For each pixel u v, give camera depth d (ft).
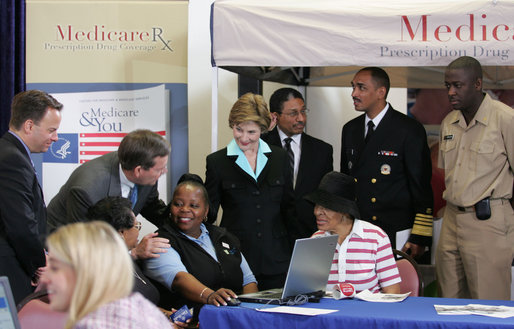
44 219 11.66
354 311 8.92
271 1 13.39
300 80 18.94
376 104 14.66
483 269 13.42
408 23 13.01
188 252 11.10
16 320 6.87
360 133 14.98
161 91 15.72
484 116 13.44
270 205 12.93
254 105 12.68
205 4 18.79
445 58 13.05
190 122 18.84
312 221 14.97
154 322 5.24
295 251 9.25
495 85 17.58
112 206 9.76
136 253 10.74
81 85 15.76
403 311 8.94
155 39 15.76
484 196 13.34
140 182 11.09
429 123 18.38
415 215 14.58
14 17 16.43
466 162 13.61
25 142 11.35
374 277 10.98
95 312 5.06
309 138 15.53
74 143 15.75
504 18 12.86
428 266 17.60
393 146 14.51
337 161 19.36
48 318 8.29
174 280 10.52
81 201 10.92
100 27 15.74
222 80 18.71
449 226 14.10
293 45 13.21
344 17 13.10
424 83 18.08
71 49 15.74
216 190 12.91
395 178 14.52
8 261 11.20
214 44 13.46
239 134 12.69
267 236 12.84
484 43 12.93
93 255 5.14
